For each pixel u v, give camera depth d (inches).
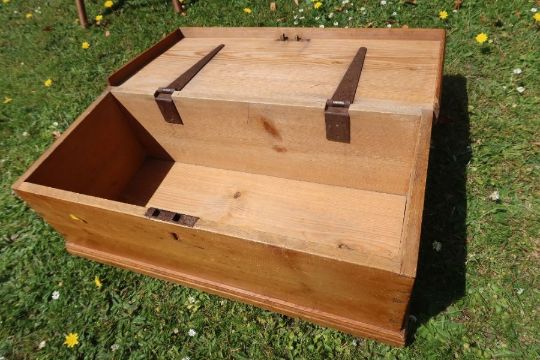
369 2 116.4
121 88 76.3
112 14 143.7
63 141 67.8
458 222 73.2
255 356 64.9
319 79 67.2
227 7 131.0
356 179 74.8
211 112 72.4
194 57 80.9
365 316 57.9
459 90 92.6
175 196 84.0
